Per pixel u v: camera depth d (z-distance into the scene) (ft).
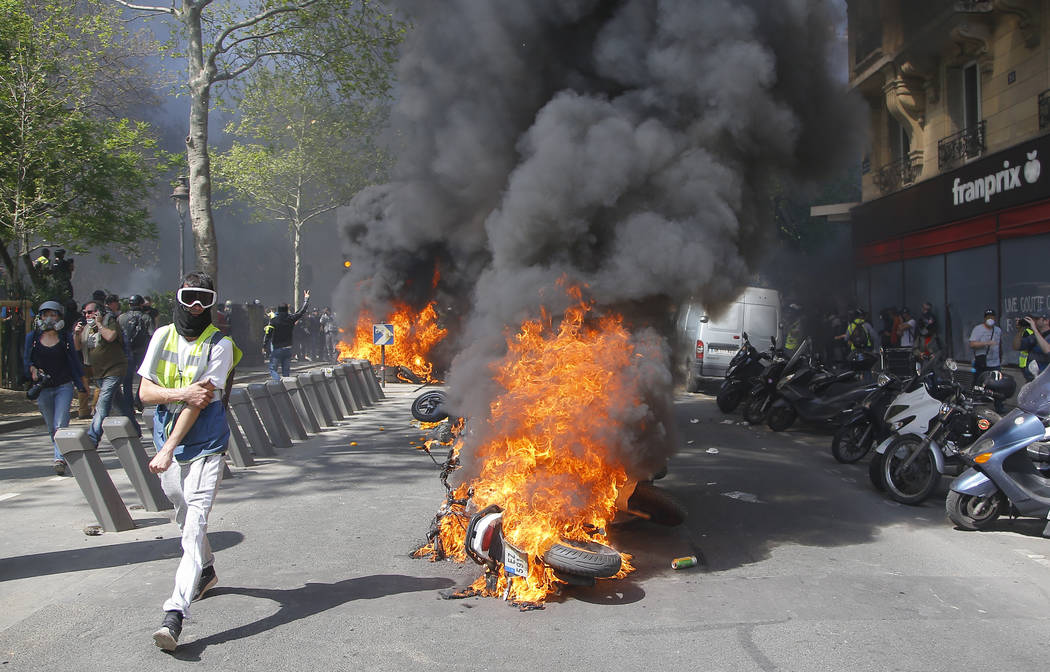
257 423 30.45
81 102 60.85
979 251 57.47
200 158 64.34
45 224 62.90
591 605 14.53
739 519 21.08
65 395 27.22
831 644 12.76
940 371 29.76
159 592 15.31
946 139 61.98
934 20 57.00
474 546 15.31
